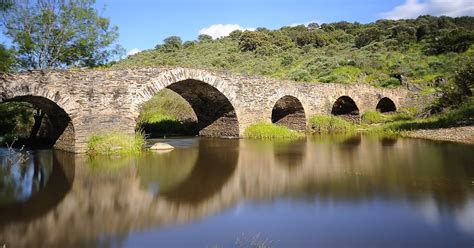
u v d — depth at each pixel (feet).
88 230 20.92
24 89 41.78
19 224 22.00
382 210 23.07
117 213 23.90
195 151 50.42
